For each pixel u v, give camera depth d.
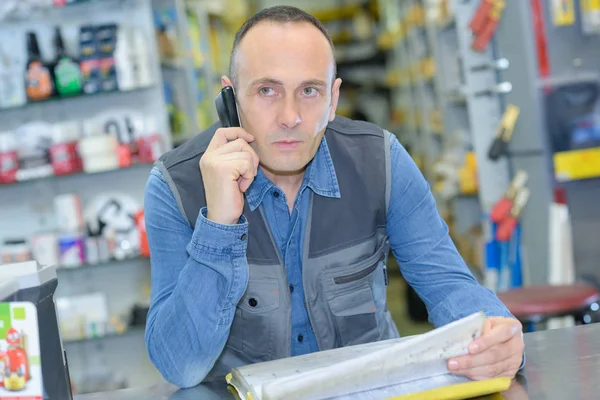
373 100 10.64
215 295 1.42
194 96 4.62
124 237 3.90
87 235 3.91
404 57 7.62
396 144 1.70
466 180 4.35
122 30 3.84
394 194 1.64
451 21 4.52
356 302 1.63
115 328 3.88
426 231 1.63
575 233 3.49
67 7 3.93
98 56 3.83
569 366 1.31
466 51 4.04
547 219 3.56
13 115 4.00
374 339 1.65
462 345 1.23
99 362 4.05
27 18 3.92
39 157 3.83
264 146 1.40
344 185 1.63
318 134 1.41
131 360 4.05
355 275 1.62
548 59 3.52
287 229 1.62
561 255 3.39
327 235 1.62
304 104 1.37
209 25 5.90
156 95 3.96
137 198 3.96
